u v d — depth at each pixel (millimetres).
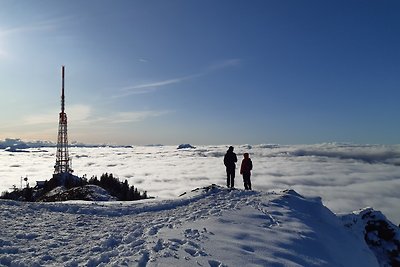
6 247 8828
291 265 8953
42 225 11914
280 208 15852
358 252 15109
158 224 12273
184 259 8078
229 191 20484
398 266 17500
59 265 7703
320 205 17922
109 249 8977
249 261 8578
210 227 11648
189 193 21594
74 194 28531
